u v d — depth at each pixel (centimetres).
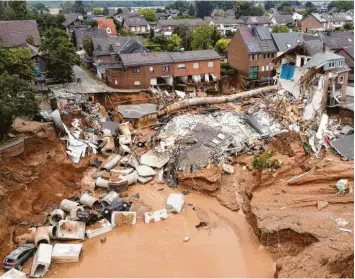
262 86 6944
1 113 3347
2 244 2839
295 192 3325
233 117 4969
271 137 4516
